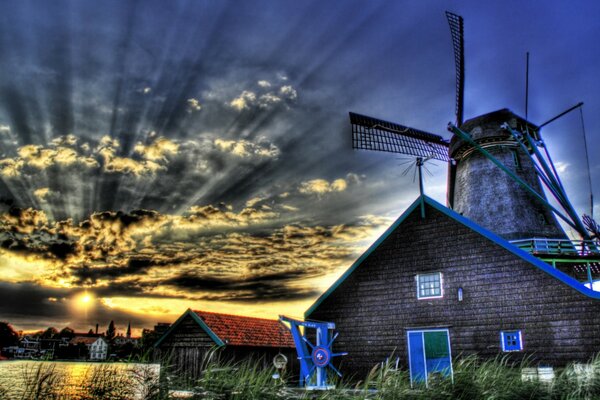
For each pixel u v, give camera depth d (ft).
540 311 58.29
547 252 69.77
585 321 55.52
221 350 71.20
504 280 61.52
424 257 67.77
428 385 37.40
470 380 38.01
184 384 31.91
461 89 110.32
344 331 69.82
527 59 96.22
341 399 35.09
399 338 65.98
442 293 65.05
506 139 91.45
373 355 66.90
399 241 70.33
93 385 29.30
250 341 77.05
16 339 232.53
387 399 35.14
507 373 41.70
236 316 84.17
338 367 68.23
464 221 66.03
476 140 92.58
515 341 58.95
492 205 86.69
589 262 70.54
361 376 66.54
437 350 63.26
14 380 28.53
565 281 57.57
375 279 70.18
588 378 41.22
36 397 27.66
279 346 82.79
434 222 68.54
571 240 70.38
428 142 106.52
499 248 62.85
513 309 59.93
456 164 100.99
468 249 64.95
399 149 100.68
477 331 61.36
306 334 72.38
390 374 38.42
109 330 350.84
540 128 93.86
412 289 67.31
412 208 70.64
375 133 98.78
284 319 65.21
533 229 82.33
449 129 93.71
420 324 65.21
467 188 92.12
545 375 49.44
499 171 89.35
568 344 55.77
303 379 63.93
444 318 63.87
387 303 68.28
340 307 71.31
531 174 89.61
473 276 63.67
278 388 34.01
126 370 30.68
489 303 61.67
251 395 31.48
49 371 29.55
